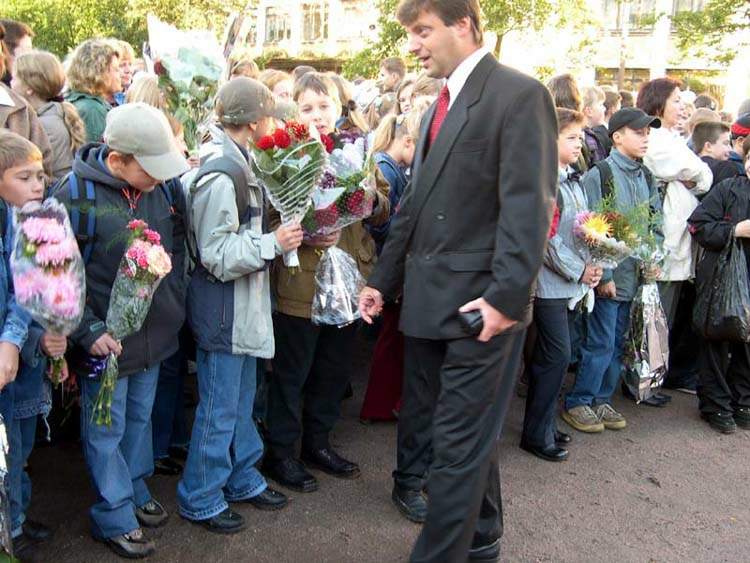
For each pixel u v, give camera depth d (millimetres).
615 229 3740
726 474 3752
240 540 2963
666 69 22109
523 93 2246
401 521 3166
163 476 3432
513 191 2225
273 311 3246
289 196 2756
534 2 16859
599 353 4113
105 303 2584
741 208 4074
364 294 2783
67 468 3459
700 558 3023
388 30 18297
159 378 3324
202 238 2762
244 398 3090
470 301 2367
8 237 2447
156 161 2471
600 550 3047
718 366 4246
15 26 4547
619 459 3871
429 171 2410
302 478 3373
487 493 2689
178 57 3039
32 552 2775
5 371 2250
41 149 3391
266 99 2908
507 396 2471
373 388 4109
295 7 29234
